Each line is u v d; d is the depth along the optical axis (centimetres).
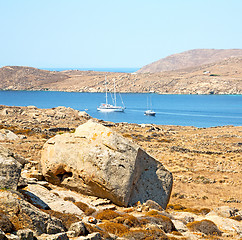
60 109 10644
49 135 6419
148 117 18512
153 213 2044
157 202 2469
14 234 1091
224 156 5897
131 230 1605
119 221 1723
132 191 2356
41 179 2562
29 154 4134
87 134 2473
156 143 6838
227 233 1925
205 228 1919
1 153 1566
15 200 1238
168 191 2561
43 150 2595
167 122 16350
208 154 6097
